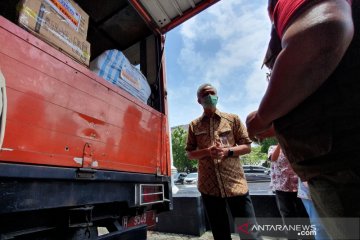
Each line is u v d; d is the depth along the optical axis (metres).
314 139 0.60
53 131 1.35
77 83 1.58
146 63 3.24
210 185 2.03
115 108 1.92
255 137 0.91
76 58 1.73
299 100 0.60
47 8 1.53
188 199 4.26
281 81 0.60
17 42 1.23
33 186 1.22
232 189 1.91
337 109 0.57
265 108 0.67
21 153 1.16
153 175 2.32
